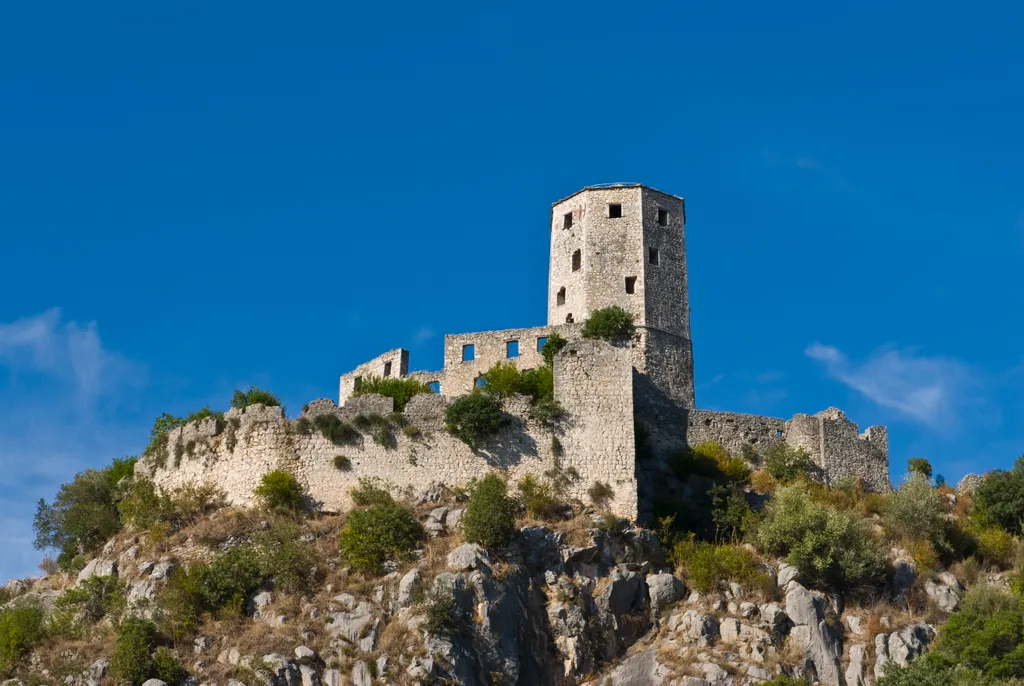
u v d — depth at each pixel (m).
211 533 79.62
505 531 77.38
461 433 83.50
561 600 76.38
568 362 85.75
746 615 77.00
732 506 84.75
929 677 71.75
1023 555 85.56
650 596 78.25
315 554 77.50
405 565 76.06
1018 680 70.50
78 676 71.69
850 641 77.00
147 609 75.38
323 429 84.00
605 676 74.75
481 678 71.81
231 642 72.75
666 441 92.62
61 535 88.50
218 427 85.88
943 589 81.19
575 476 83.00
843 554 80.12
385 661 70.81
